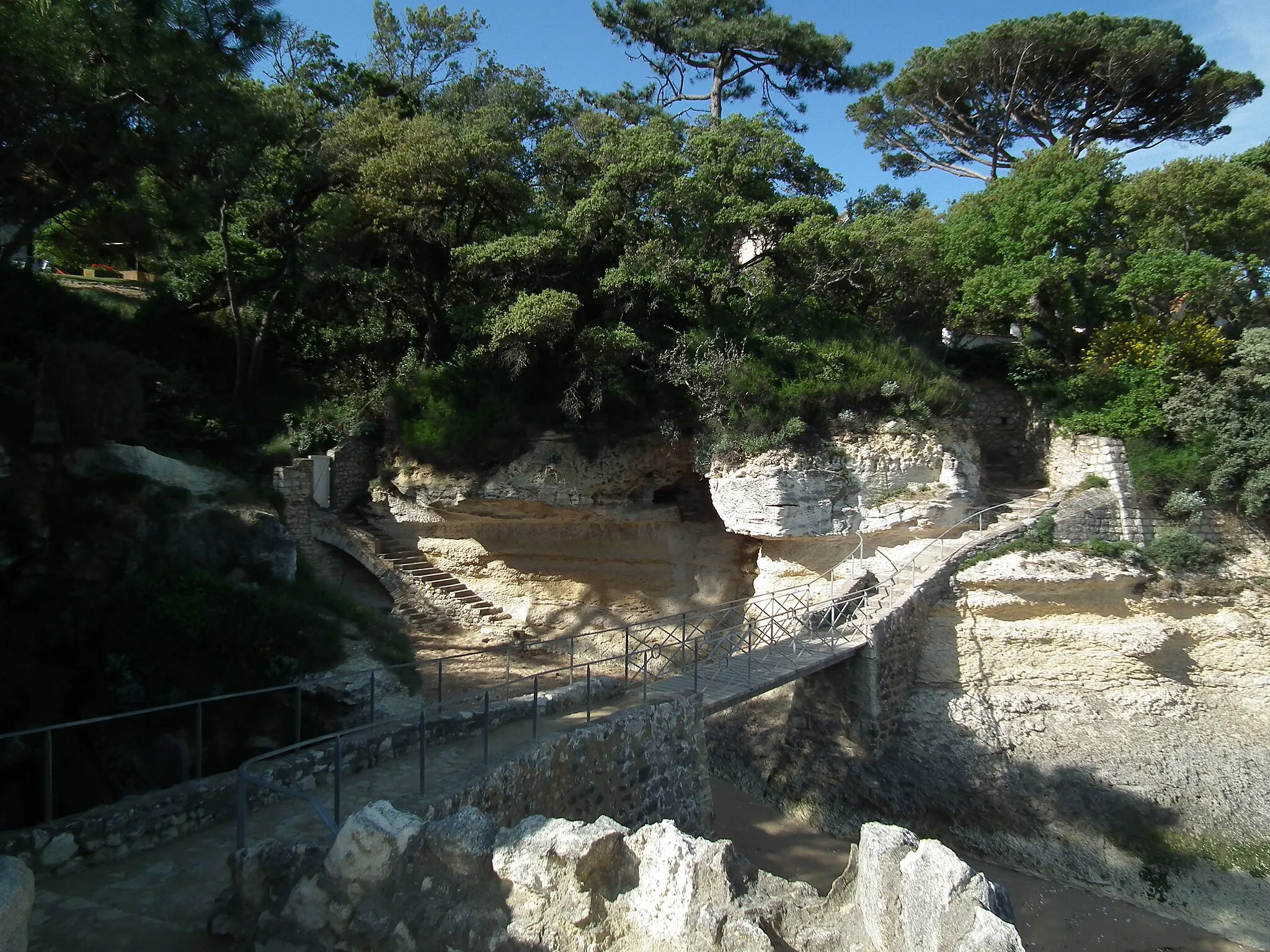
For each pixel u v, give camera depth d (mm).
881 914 5852
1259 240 23344
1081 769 17250
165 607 12305
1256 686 19688
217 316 27375
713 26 32750
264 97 22609
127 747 11102
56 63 11914
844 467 20766
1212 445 21203
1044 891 14773
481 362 23797
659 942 6004
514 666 21250
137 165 13820
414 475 24344
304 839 7832
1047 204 23484
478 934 6066
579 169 24859
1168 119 30609
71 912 7039
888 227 23156
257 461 23688
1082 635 19328
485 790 9836
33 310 20766
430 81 33375
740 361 21156
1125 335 23047
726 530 24422
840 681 17766
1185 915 14438
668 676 15875
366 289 25984
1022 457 25062
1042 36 28453
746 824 16297
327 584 16734
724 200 21750
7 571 12062
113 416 14234
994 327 25562
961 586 19359
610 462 23141
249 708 12047
